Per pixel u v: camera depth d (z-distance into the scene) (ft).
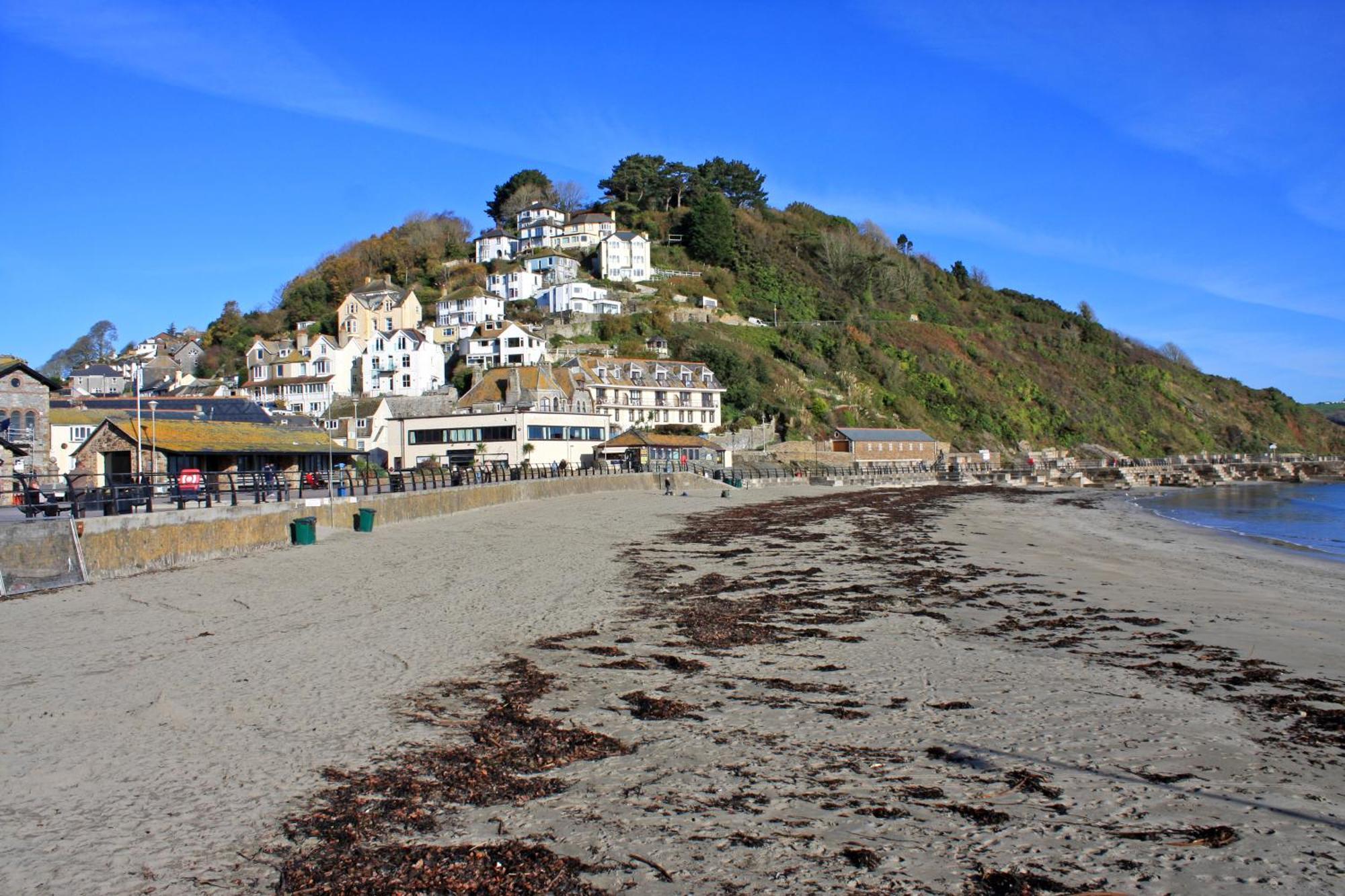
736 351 360.28
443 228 510.17
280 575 76.48
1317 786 30.96
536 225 479.41
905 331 454.40
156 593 66.18
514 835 26.21
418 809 27.99
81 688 40.98
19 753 32.48
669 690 42.45
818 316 452.76
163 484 99.04
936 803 28.89
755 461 290.97
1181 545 118.42
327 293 437.99
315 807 28.02
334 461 188.65
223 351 411.13
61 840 25.55
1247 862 25.00
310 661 46.75
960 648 53.11
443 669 45.78
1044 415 435.53
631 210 513.04
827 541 115.65
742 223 508.53
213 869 23.99
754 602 68.49
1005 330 513.45
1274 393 583.17
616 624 58.90
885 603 69.10
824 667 47.67
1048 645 54.34
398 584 73.51
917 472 313.53
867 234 587.27
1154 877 24.03
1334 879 24.02
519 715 37.78
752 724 37.17
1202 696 42.75
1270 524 163.22
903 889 23.26
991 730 36.60
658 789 29.84
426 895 22.79
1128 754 33.99
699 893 23.00
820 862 24.67
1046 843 26.04
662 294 418.72
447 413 256.32
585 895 22.86
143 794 28.91
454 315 384.06
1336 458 483.10
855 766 32.22
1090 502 225.35
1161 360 565.94
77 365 498.69
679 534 121.70
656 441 254.47
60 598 63.62
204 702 39.01
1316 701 42.27
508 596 68.95
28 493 75.15
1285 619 64.28
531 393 257.14
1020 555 102.89
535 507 160.35
